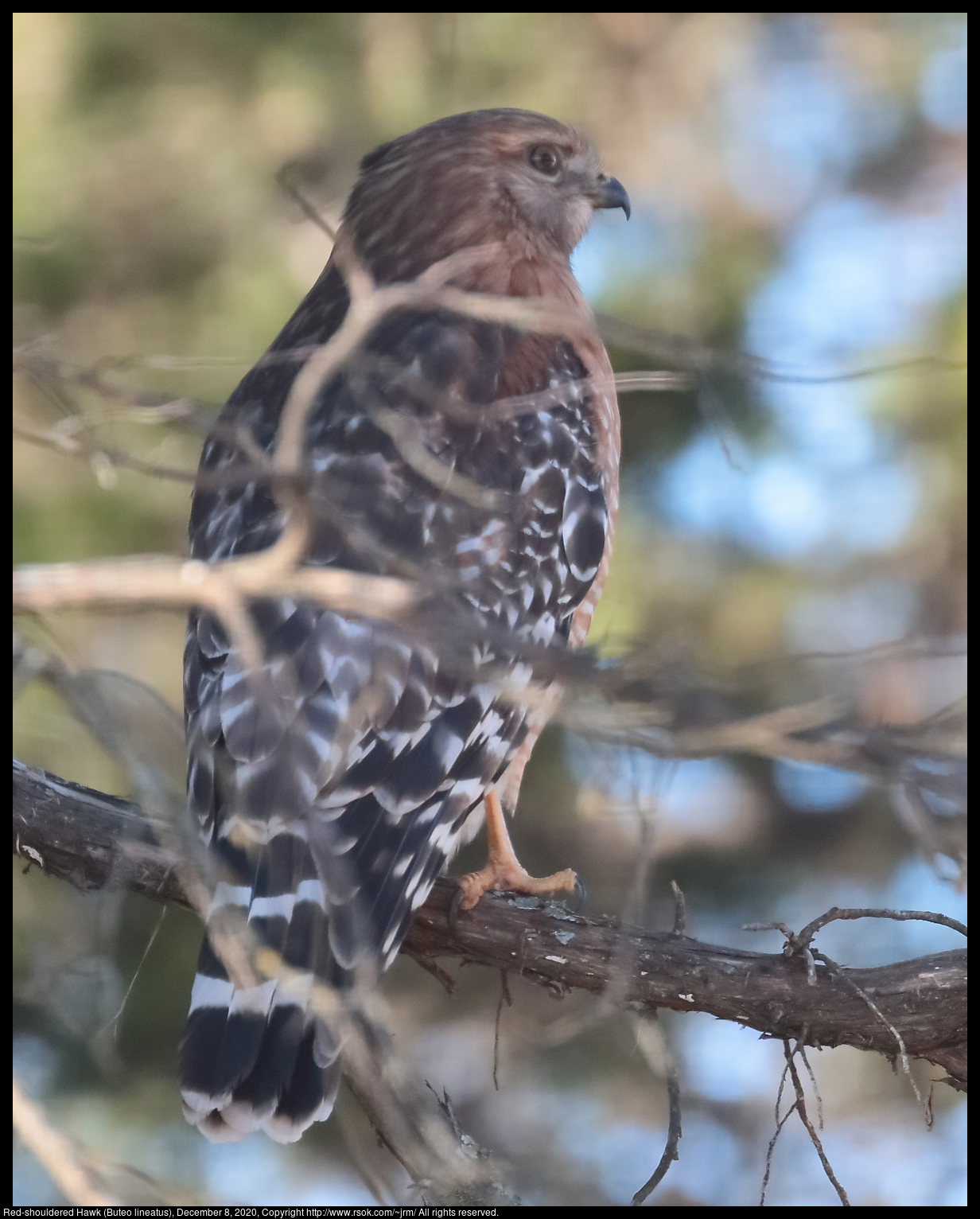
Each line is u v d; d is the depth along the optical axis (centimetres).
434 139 938
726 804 1523
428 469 638
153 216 1523
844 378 584
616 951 708
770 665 503
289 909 650
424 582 552
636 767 506
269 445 787
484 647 570
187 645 740
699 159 1625
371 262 912
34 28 1533
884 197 1730
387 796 693
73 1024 546
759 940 1485
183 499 1383
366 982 611
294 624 689
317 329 866
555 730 1341
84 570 482
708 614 1490
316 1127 1314
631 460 1481
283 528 732
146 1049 1250
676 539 1512
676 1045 1338
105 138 1527
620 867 1377
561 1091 1355
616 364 1426
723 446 605
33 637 531
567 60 1573
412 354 820
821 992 684
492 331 841
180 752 518
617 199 987
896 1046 679
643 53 1599
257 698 673
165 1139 1264
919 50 1688
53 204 1509
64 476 1373
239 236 1526
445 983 746
